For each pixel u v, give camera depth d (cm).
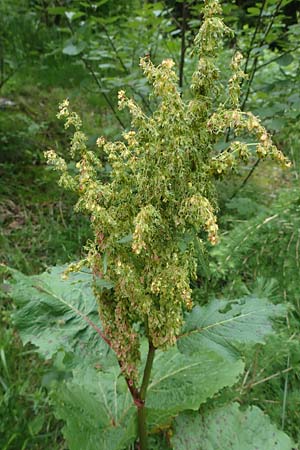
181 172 38
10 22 192
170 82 37
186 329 52
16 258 96
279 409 65
